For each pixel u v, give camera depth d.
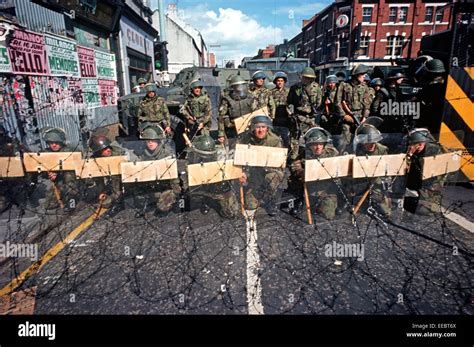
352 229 3.29
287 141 4.25
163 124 6.00
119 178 3.61
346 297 2.37
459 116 4.11
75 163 3.51
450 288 2.43
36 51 5.88
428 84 4.48
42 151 3.52
